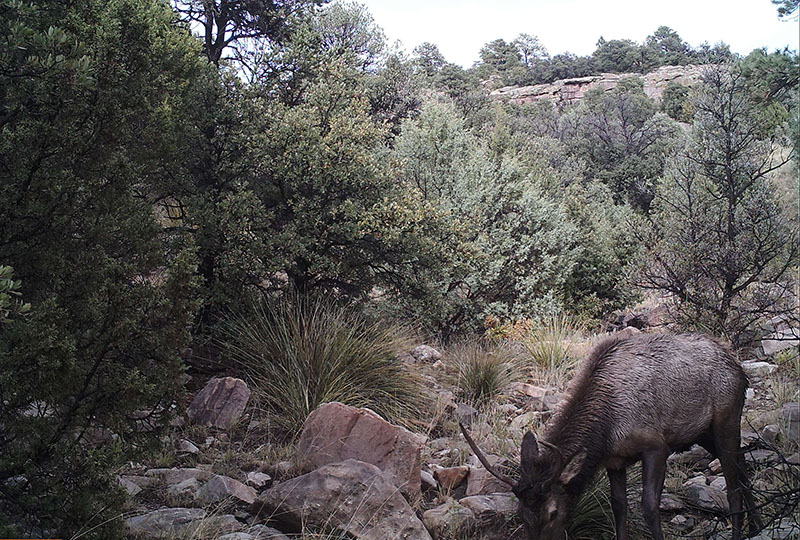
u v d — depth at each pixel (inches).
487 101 1510.8
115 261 176.4
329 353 267.4
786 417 246.7
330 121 328.5
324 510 176.1
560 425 174.4
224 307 300.2
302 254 304.7
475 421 271.3
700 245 410.0
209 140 308.0
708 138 442.9
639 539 190.9
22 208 167.0
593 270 637.9
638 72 4104.3
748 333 390.9
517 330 441.4
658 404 176.7
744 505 194.7
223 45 416.5
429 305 362.3
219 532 167.2
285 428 241.9
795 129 307.6
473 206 511.2
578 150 1472.7
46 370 148.9
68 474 151.6
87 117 178.4
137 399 165.9
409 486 202.7
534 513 156.4
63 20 195.9
